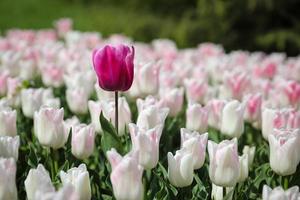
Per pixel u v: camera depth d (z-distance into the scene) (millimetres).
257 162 3945
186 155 2930
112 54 3236
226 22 14086
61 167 3443
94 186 3365
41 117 3318
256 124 4324
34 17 18375
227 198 3008
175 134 4230
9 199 2656
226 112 3707
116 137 3318
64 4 20031
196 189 3252
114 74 3268
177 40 14141
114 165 2664
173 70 6531
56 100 4340
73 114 5047
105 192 3369
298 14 14195
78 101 4391
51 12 18922
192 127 3875
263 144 4133
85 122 4562
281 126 3707
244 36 14320
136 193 2629
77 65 5961
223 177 2924
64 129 3381
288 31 13820
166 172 3303
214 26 14141
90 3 19547
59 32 9758
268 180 3498
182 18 14984
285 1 13852
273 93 4957
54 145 3379
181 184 2988
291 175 3580
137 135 2957
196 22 14125
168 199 3145
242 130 3770
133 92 4672
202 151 3129
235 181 2949
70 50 6789
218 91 5953
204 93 5004
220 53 8234
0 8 19453
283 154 3115
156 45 8516
